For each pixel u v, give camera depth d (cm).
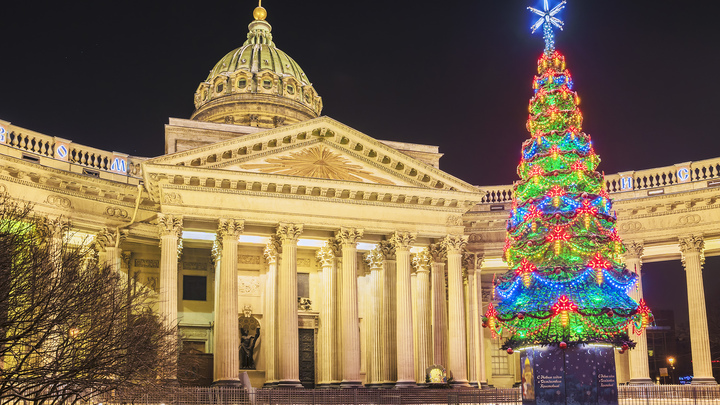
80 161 5609
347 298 5181
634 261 5622
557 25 4175
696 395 4766
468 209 5594
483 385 5925
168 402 3950
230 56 8481
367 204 5338
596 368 3619
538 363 3672
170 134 5328
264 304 5616
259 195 5088
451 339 5369
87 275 3131
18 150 4875
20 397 2691
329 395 4756
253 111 7750
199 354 5275
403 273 5328
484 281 6825
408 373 5209
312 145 5238
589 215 3650
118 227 5250
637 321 3678
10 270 2742
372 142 5284
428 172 5397
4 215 3219
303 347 5669
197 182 4956
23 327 2791
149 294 5550
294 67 8475
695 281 5381
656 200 5569
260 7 8950
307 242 5659
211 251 5744
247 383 4931
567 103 4003
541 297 3606
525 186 3891
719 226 5356
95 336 2988
